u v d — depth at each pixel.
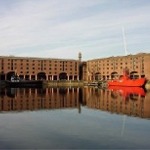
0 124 33.78
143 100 72.62
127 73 189.25
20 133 28.41
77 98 81.88
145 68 193.75
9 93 105.50
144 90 140.75
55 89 152.12
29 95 93.75
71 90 141.00
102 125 33.16
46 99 76.38
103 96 91.56
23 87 180.25
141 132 29.05
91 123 34.59
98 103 64.75
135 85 172.00
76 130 30.05
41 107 54.94
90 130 30.06
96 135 27.59
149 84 170.88
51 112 46.75
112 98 81.50
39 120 37.06
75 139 25.89
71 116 41.31
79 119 38.03
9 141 25.02
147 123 34.50
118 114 43.66
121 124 33.78
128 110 49.47
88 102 67.88
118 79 198.50
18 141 25.03
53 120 37.16
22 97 83.50
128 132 29.05
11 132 28.89
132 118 38.97
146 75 192.88
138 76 199.25
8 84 180.38
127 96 90.88
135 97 85.50
